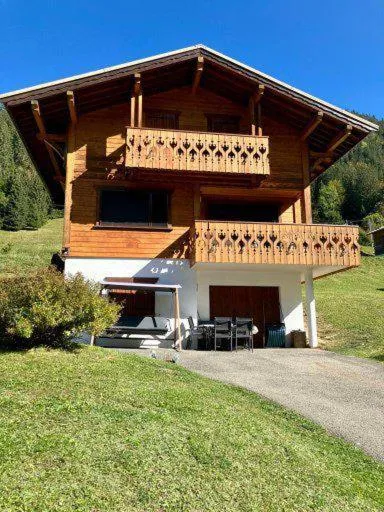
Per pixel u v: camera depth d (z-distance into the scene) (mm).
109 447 4176
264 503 3682
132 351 11352
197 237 13445
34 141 15852
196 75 14562
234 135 14359
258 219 16094
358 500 4043
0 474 3508
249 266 14070
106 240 14266
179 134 14031
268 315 15008
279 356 11672
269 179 15516
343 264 13820
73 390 5703
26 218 63719
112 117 15031
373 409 7094
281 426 5824
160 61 14078
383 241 44719
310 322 14336
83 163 14602
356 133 15172
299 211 16094
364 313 19766
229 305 14945
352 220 75812
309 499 3871
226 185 15078
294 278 15195
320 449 5195
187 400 5957
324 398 7594
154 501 3461
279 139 15961
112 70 13727
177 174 14297
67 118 14914
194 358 10656
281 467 4375
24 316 7684
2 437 4113
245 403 6637
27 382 5836
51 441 4129
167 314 13984
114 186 14625
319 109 14586
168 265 14344
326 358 11477
